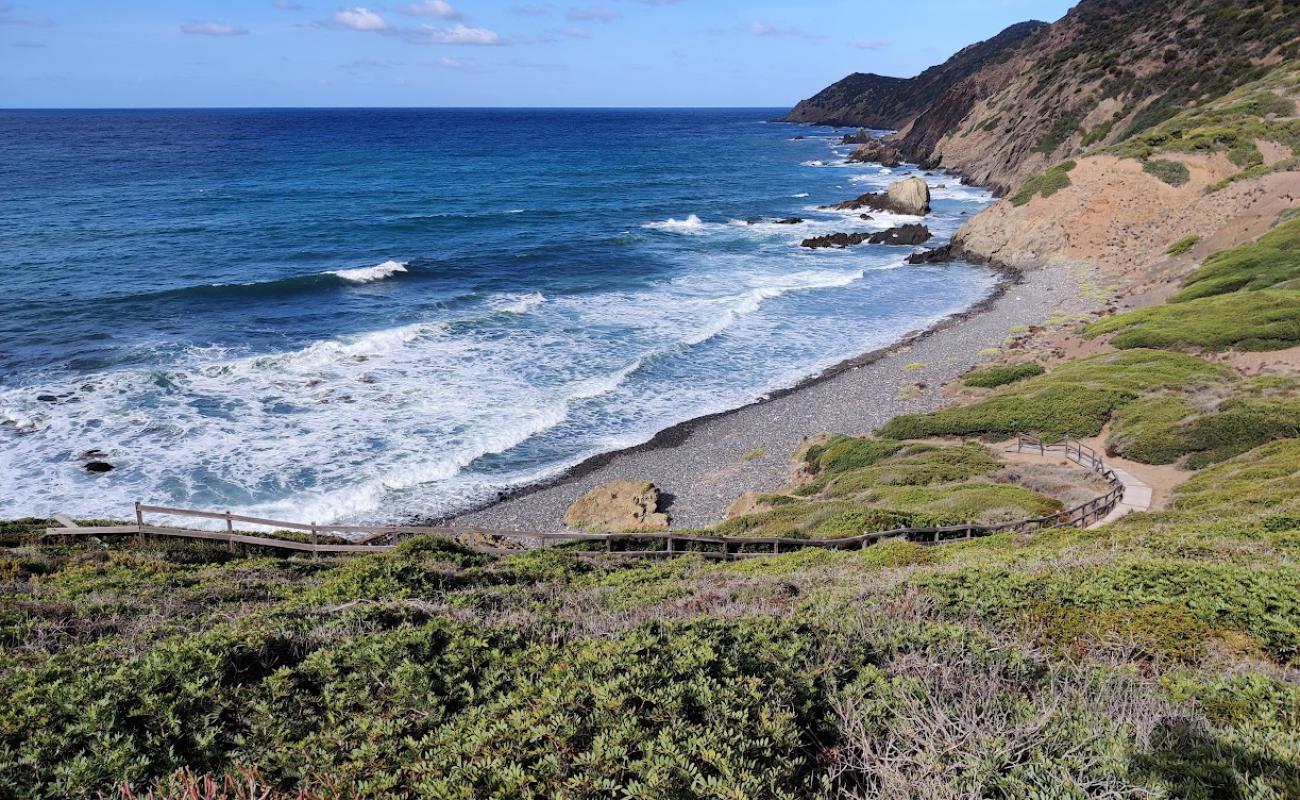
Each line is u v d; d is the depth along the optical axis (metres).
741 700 5.82
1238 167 54.81
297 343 37.47
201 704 6.30
